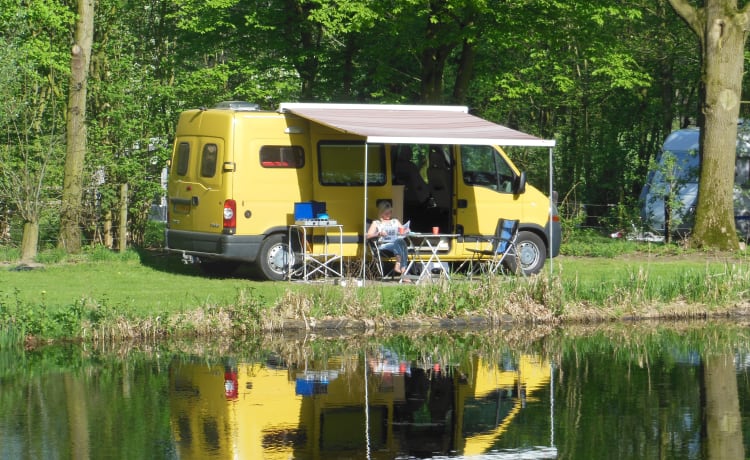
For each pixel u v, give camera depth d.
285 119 22.70
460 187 23.78
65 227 27.22
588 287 21.22
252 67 34.59
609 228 35.41
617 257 28.34
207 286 21.70
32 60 29.58
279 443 11.72
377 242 22.47
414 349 17.56
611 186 41.25
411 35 32.81
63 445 11.57
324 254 22.69
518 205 24.27
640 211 34.81
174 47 36.16
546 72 37.84
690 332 19.52
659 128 44.28
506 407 13.54
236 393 14.20
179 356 16.72
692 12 30.23
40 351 17.06
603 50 34.25
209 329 18.22
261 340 18.16
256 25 34.06
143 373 15.43
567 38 33.31
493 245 23.55
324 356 16.88
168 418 12.80
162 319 18.11
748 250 29.36
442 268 21.44
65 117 31.50
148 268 24.98
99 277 23.12
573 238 32.78
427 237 23.27
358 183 23.09
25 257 26.14
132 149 31.17
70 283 22.02
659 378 15.36
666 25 40.16
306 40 35.56
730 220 29.78
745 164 34.75
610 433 12.20
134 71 32.50
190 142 23.41
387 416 12.99
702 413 13.20
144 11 35.53
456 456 11.25
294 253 22.67
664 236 33.53
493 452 11.41
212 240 22.53
